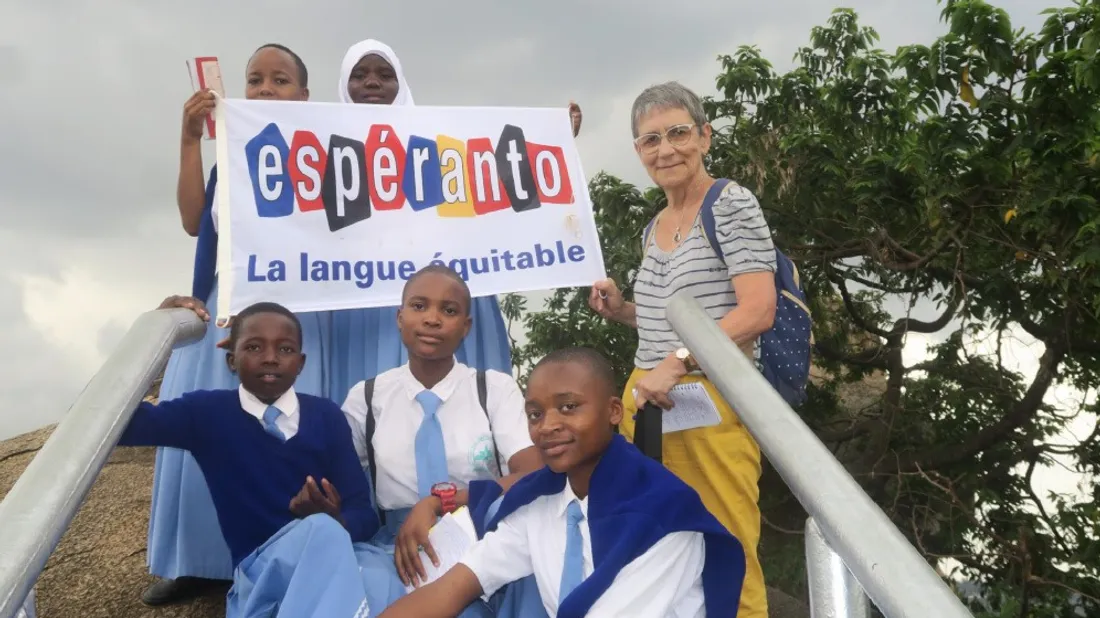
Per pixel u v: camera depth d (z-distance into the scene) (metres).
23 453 5.06
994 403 8.76
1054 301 7.59
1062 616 7.07
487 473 2.54
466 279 3.17
